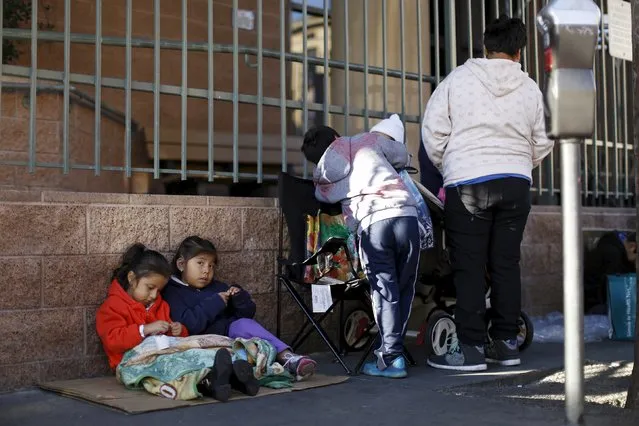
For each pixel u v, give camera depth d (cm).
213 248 509
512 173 528
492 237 545
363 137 525
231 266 554
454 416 399
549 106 301
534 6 761
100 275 495
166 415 398
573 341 298
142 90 541
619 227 841
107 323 468
